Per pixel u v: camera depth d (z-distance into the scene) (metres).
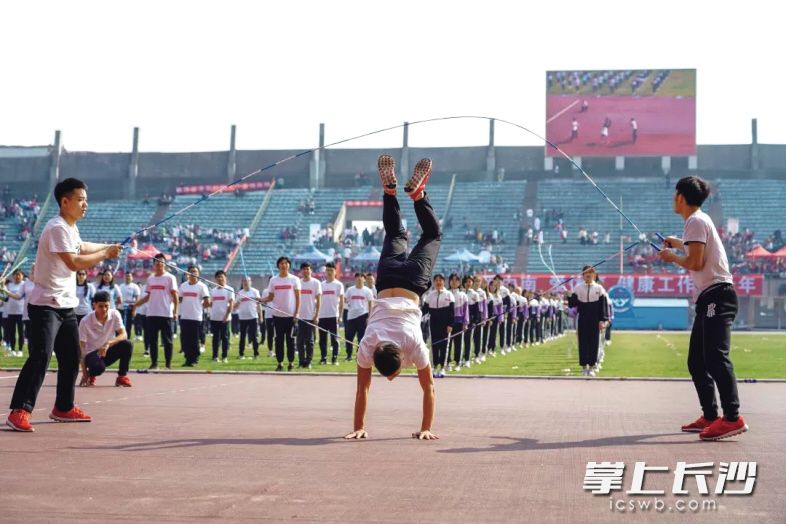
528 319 34.06
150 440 8.03
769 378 16.98
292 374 17.77
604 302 18.03
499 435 8.52
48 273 8.95
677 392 13.70
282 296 19.61
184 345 20.97
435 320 20.06
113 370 18.83
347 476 6.29
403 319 8.15
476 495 5.69
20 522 4.93
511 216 64.00
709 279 8.63
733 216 62.44
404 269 8.30
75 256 9.00
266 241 63.34
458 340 20.89
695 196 8.98
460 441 8.07
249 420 9.75
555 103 65.69
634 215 62.81
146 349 25.11
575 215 63.53
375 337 8.05
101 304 14.38
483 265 58.75
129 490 5.78
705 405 8.77
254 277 59.69
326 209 66.50
